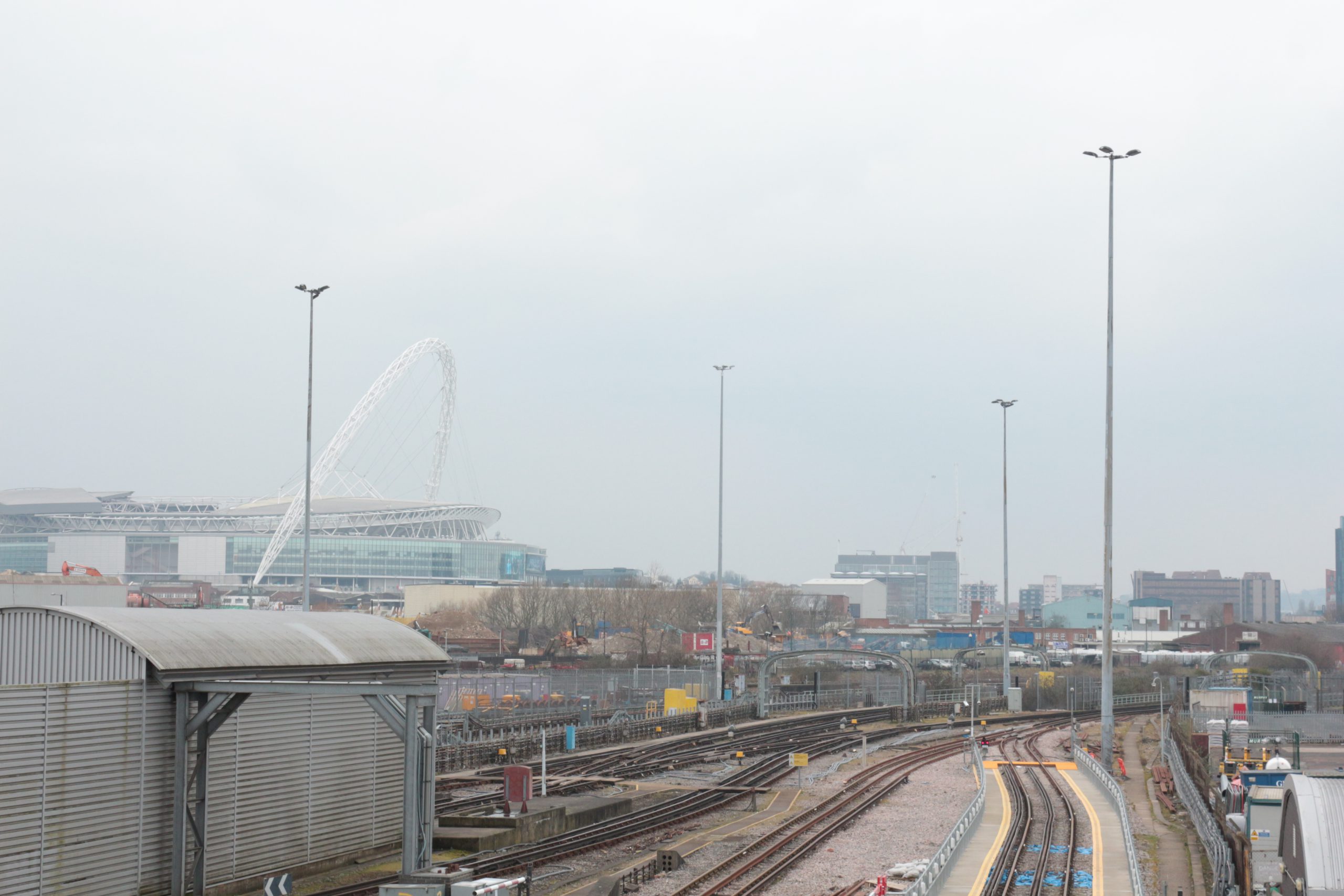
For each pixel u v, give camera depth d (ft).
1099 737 292.20
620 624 562.66
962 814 166.09
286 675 110.93
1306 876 85.76
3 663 101.96
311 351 216.54
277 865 110.22
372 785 123.03
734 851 135.85
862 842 144.36
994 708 373.20
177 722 99.86
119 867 95.20
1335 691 362.94
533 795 166.81
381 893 93.30
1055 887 117.19
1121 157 210.59
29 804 88.48
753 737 265.13
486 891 92.12
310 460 213.25
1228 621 644.69
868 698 375.66
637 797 170.30
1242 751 181.88
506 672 387.96
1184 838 147.43
